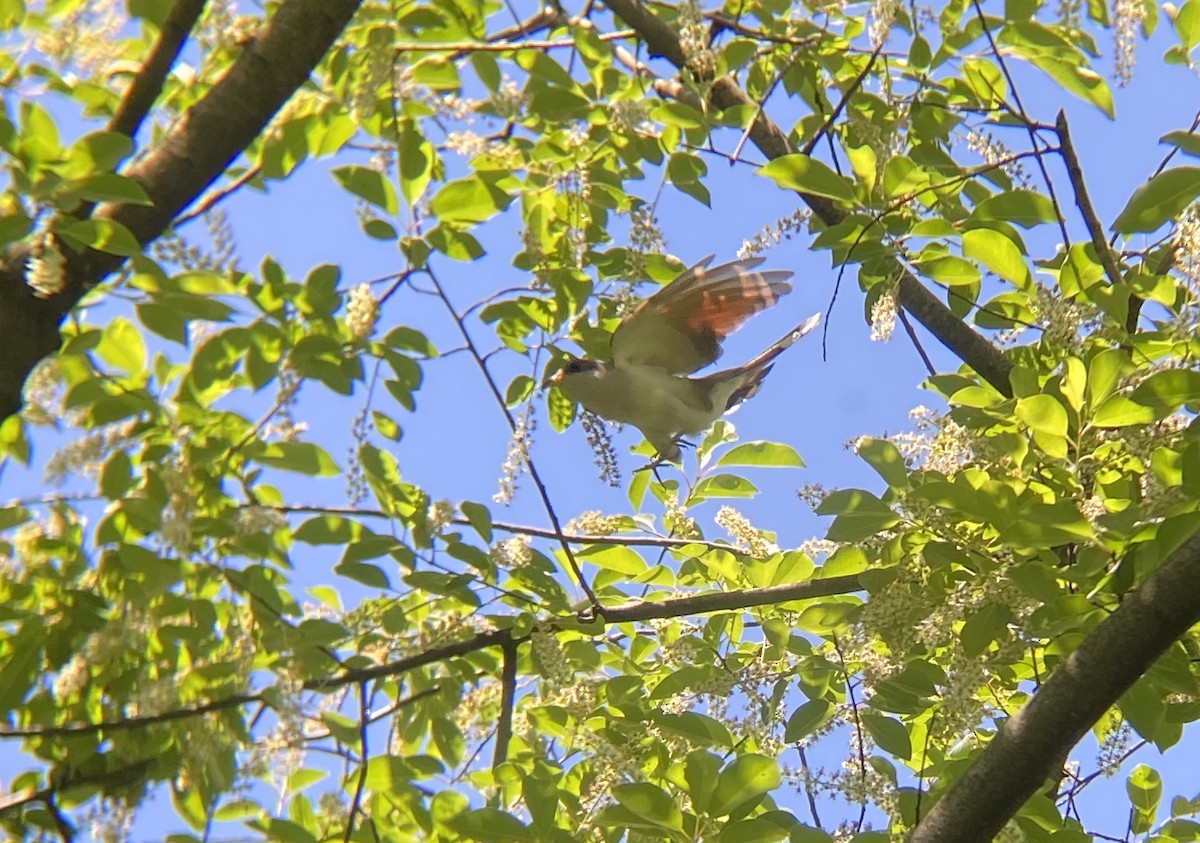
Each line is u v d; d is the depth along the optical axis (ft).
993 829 18.61
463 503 22.13
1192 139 19.40
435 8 24.08
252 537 19.88
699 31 24.02
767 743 22.94
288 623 20.29
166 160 19.31
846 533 20.83
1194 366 20.30
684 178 25.16
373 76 20.90
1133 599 18.22
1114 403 19.29
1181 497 18.92
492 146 24.31
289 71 19.79
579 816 20.71
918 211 25.96
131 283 19.02
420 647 23.22
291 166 21.71
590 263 25.79
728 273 24.25
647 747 23.17
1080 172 23.07
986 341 27.66
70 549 20.39
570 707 23.72
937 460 22.11
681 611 24.41
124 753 20.53
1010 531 18.67
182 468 19.42
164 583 19.27
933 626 20.24
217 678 20.07
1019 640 20.35
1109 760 22.94
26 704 20.72
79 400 18.47
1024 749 18.35
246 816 21.76
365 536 20.94
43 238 18.19
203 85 23.89
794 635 24.26
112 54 21.27
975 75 26.45
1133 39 22.00
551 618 23.39
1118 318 21.08
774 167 21.88
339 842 20.79
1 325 17.95
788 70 26.27
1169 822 23.82
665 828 18.24
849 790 20.54
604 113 24.53
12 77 21.94
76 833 20.31
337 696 22.84
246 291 20.51
